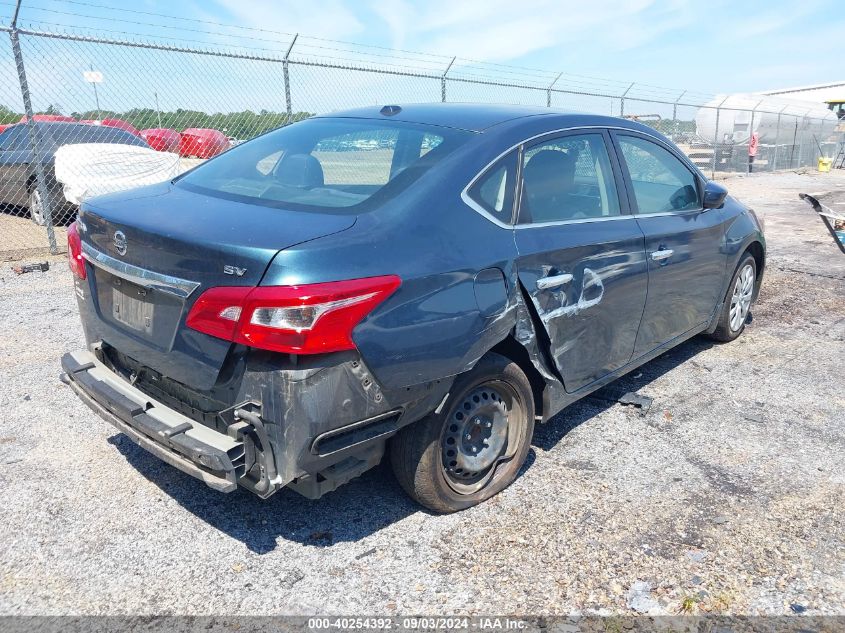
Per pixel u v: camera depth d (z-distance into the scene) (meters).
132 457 3.52
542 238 3.15
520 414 3.26
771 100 25.27
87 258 2.97
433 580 2.68
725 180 22.22
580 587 2.65
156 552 2.80
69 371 3.04
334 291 2.32
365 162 3.13
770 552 2.88
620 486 3.38
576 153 3.57
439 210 2.79
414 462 2.88
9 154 9.54
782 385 4.71
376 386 2.50
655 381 4.75
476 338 2.78
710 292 4.76
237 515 3.07
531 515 3.12
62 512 3.04
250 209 2.74
